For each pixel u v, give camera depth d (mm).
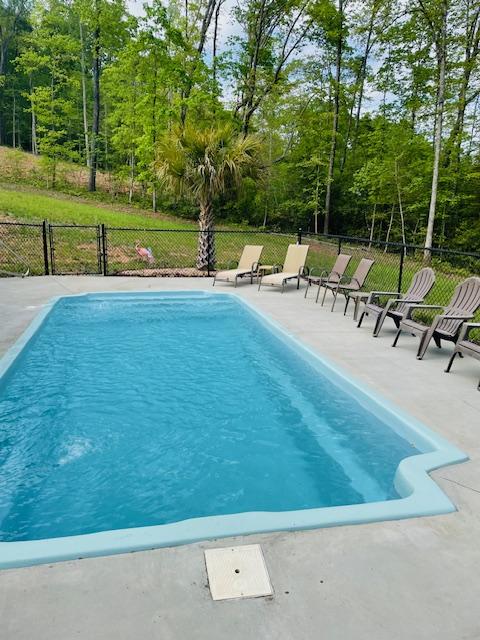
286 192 25547
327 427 4137
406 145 18734
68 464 3447
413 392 4316
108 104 30578
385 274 12914
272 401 4711
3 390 4711
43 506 2922
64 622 1639
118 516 2830
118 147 23047
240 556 2033
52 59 23453
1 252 12250
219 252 15984
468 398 4180
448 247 20312
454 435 3404
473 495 2594
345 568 1976
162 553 2039
